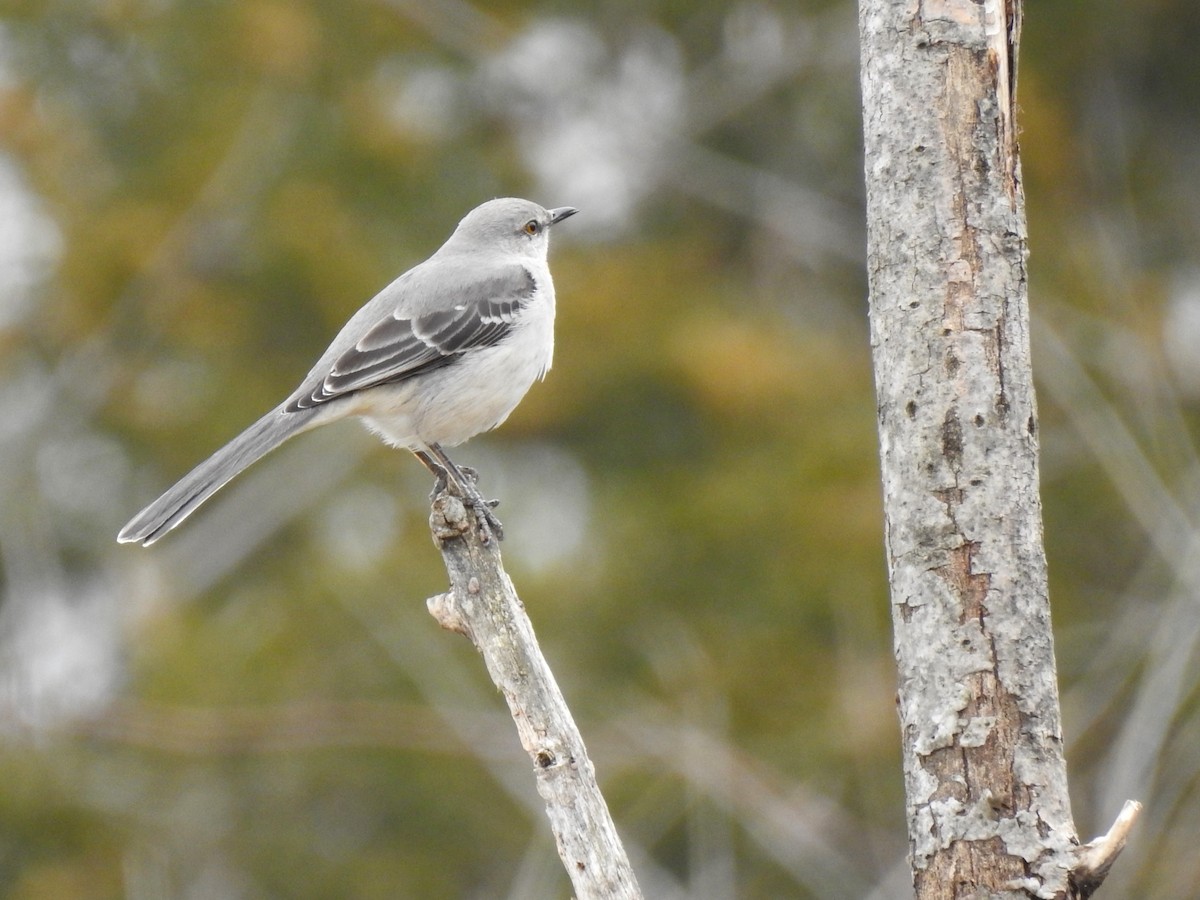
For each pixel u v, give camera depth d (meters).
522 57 18.42
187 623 15.66
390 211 18.16
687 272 18.36
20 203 18.20
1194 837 10.98
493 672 6.05
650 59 19.31
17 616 15.35
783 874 12.80
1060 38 17.86
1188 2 17.70
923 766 4.98
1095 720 11.78
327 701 14.40
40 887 13.79
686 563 15.37
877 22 5.20
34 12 17.81
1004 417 5.00
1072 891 4.83
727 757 12.69
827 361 17.52
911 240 5.08
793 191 18.50
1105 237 15.66
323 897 14.02
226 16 17.84
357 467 17.31
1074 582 15.20
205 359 17.70
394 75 18.67
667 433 17.33
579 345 17.23
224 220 17.72
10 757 14.09
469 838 14.32
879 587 15.02
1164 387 13.89
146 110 18.27
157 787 14.37
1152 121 18.66
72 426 17.23
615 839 5.82
